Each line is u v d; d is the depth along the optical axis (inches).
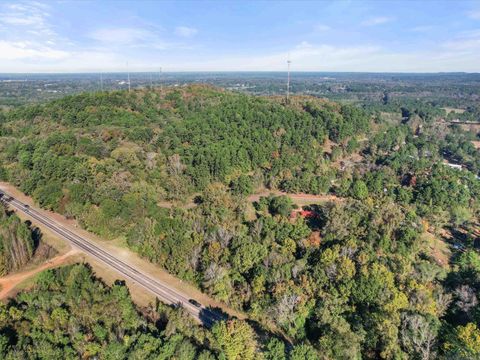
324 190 6407.5
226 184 6373.0
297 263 3656.5
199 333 2906.0
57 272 3661.4
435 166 7396.7
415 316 2874.0
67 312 2952.8
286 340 3134.8
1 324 2800.2
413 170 7317.9
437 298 3378.4
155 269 4116.6
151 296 3649.1
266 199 5659.5
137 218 4638.3
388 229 4458.7
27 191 5516.7
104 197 4886.8
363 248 3964.1
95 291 3240.7
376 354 2886.3
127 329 2901.1
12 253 3870.6
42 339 2701.8
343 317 3110.2
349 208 5017.2
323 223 5024.6
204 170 6220.5
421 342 2751.0
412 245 4318.4
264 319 3319.4
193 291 3774.6
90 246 4446.4
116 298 3149.6
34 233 4549.7
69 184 5265.8
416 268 3818.9
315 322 3134.8
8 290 3592.5
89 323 2933.1
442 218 5462.6
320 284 3412.9
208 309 3513.8
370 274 3316.9
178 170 6141.7
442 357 2652.6
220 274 3607.3
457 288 3592.5
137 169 5816.9
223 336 2748.5
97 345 2687.0
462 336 2773.1
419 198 6136.8
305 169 6884.8
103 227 4579.2
